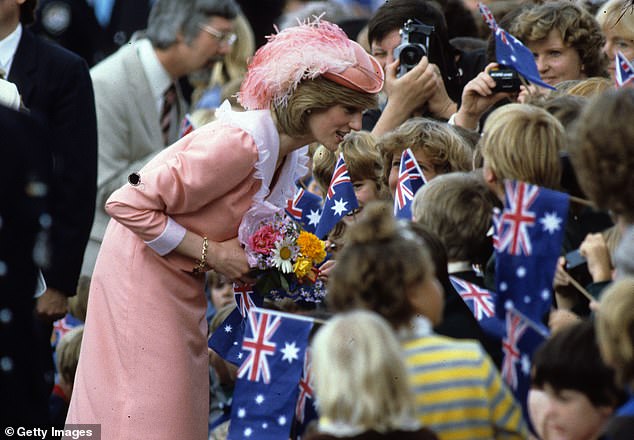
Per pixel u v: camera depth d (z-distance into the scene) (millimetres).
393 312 9820
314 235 14242
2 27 17812
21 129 11961
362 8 27641
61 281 17672
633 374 8891
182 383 14008
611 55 16234
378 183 15625
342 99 13336
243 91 13742
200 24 21125
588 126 10172
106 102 20922
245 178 13719
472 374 9914
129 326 13938
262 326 11969
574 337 9648
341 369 8867
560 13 16359
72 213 17875
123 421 13891
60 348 17625
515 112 11969
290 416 11836
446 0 21188
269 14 28953
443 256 11430
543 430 9750
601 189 10133
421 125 14672
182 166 13508
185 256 13953
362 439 8852
